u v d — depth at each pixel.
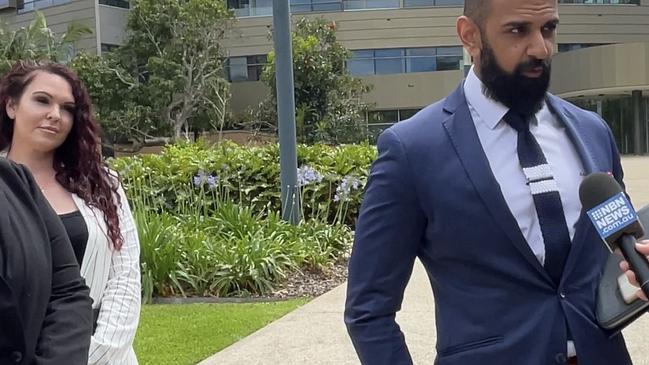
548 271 1.89
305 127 31.58
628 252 1.69
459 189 1.92
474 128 1.97
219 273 7.80
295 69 32.03
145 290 7.39
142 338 5.85
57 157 3.03
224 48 41.38
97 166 3.04
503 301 1.89
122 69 37.50
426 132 2.00
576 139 2.00
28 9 44.12
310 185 11.39
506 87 1.91
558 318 1.86
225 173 11.73
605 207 1.74
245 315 6.70
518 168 1.93
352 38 44.44
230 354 5.41
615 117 44.31
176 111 38.97
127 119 36.44
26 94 2.97
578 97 44.88
